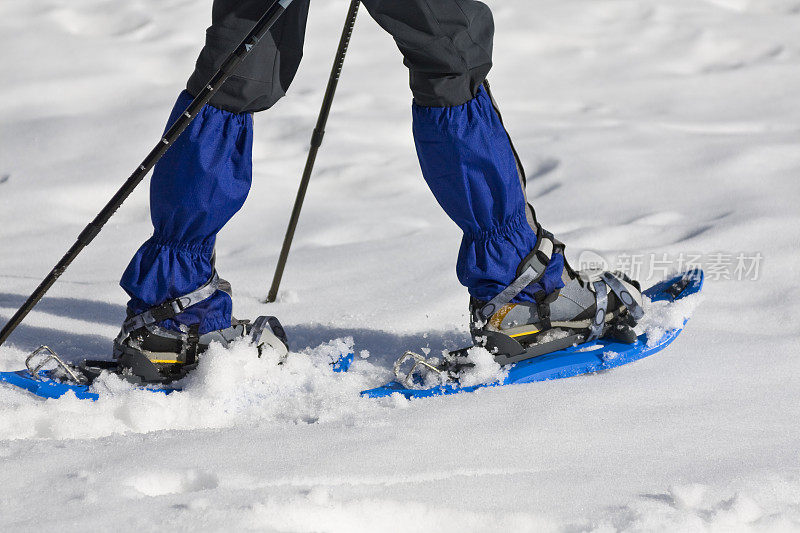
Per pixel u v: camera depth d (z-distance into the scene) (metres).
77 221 6.10
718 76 9.70
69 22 11.05
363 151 7.43
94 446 2.63
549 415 3.01
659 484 2.46
